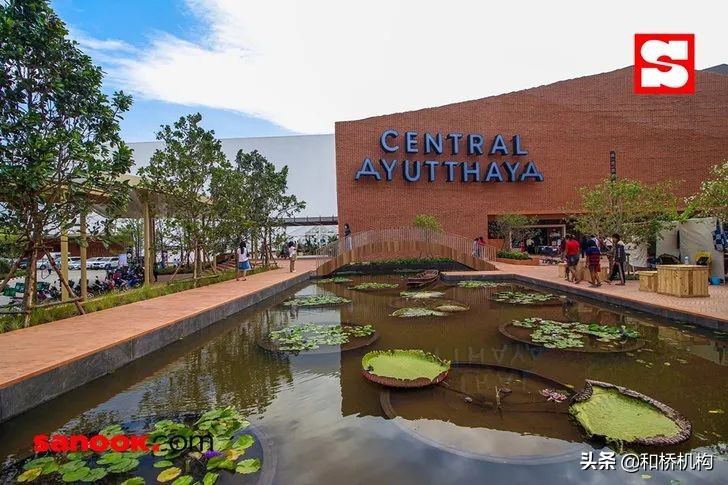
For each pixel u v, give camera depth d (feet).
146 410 12.66
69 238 24.45
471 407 12.12
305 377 15.31
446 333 21.63
